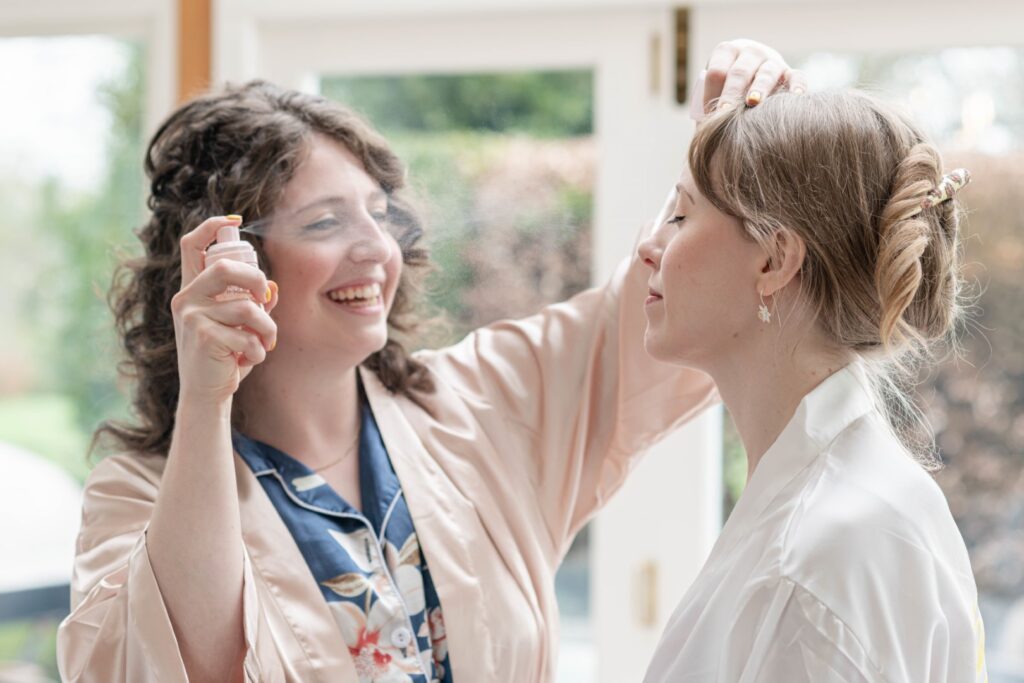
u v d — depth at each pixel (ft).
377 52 6.95
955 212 3.42
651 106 6.64
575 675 6.90
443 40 6.86
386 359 4.51
